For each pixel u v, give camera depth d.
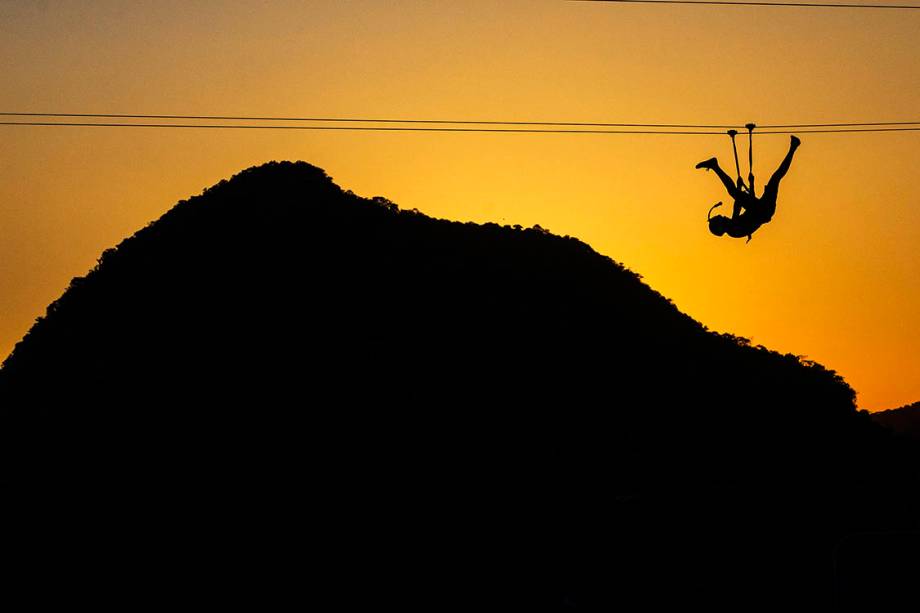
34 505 125.31
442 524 119.38
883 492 137.50
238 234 177.75
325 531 117.31
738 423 158.75
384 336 158.25
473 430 141.75
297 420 139.62
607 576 99.56
